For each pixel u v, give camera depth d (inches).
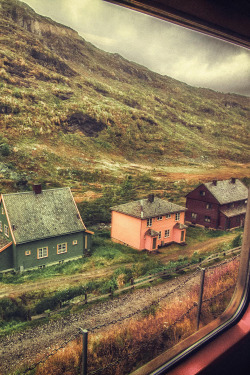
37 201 1585.9
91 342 1085.8
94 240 1704.0
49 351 1027.9
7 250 1438.2
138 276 1528.1
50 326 1139.9
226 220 2181.3
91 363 1018.1
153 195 1923.0
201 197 2162.9
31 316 1178.0
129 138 1973.4
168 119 2124.8
